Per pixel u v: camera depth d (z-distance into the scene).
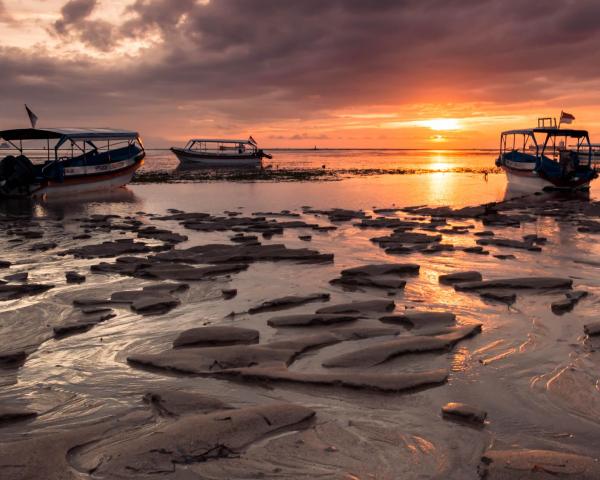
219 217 21.06
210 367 6.57
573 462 4.46
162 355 6.90
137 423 5.28
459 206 25.31
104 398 5.94
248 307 9.30
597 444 4.96
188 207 25.61
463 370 6.60
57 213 23.59
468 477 4.41
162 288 10.24
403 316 8.41
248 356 6.82
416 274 11.73
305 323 8.20
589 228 17.67
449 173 56.59
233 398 5.85
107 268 11.96
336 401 5.75
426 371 6.56
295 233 17.59
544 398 5.88
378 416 5.43
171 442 4.71
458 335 7.61
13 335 7.95
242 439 4.83
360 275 11.57
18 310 9.09
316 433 5.04
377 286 10.56
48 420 5.47
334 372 6.52
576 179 32.88
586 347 7.39
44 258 13.50
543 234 17.23
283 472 4.41
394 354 6.92
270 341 7.64
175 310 9.13
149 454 4.56
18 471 4.38
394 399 5.80
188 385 6.19
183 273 11.50
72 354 7.24
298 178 47.03
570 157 34.09
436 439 5.01
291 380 6.13
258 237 16.88
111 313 8.88
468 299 9.71
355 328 7.93
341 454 4.71
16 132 30.89
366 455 4.71
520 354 7.12
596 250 14.45
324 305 9.40
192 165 71.88
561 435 5.12
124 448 4.66
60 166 30.36
